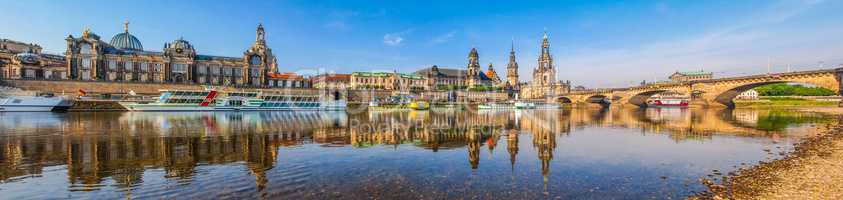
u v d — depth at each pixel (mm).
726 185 17000
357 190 16500
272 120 62250
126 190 16359
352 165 21641
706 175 19078
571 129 46062
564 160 23453
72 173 19406
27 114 72938
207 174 19250
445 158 24031
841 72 82812
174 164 21781
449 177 18844
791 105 141250
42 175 19000
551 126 51031
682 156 25016
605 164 22125
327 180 18156
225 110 98625
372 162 22562
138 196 15531
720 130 43844
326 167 21062
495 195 15820
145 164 21812
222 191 16219
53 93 110688
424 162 22656
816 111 95312
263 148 28172
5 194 15672
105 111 89062
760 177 18359
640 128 47406
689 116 77750
